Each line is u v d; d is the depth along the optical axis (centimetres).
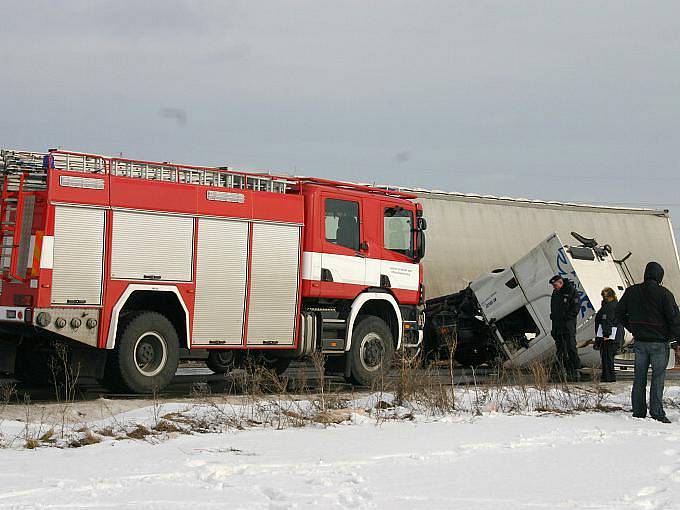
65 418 1104
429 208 2927
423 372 1384
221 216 1466
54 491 647
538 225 3241
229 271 1475
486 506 629
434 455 857
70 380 1415
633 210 3600
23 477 702
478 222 3048
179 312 1430
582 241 2094
